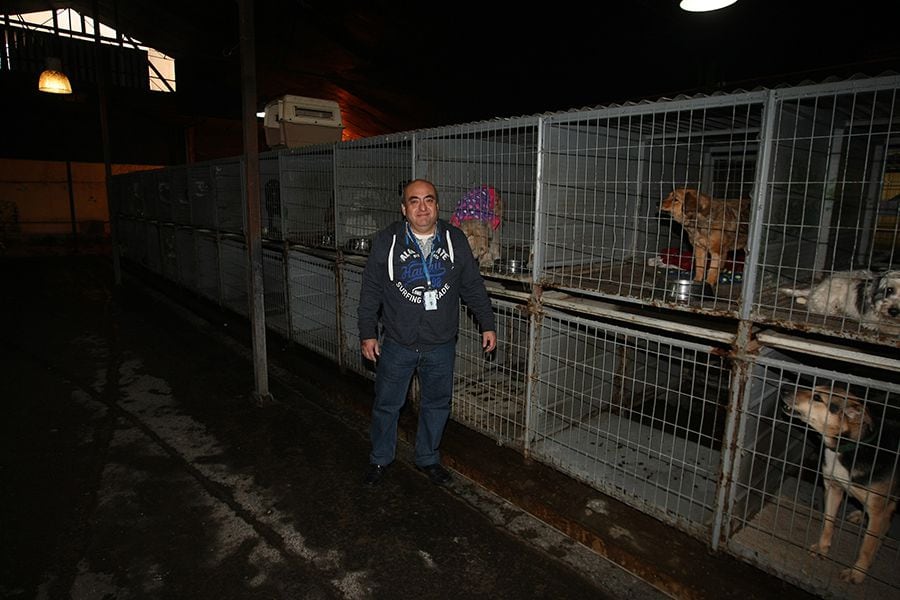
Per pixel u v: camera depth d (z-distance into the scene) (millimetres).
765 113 2021
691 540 2586
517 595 2385
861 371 2615
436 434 3213
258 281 4293
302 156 5141
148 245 10055
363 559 2605
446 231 2949
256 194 4188
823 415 2203
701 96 2215
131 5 14297
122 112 15023
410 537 2779
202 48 15797
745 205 2758
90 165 15203
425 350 3012
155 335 6477
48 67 9148
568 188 3146
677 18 5773
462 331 4316
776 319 2105
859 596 2086
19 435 3850
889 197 3078
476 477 3281
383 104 12578
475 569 2549
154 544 2686
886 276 2016
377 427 3201
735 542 2418
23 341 6203
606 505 2895
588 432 3570
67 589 2371
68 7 15703
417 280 2883
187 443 3768
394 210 4699
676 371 4621
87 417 4172
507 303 3320
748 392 2256
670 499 2850
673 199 2822
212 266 7484
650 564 2428
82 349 5914
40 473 3340
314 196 5352
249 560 2586
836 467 2238
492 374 4586
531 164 4211
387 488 3238
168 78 18516
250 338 6117
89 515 2912
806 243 2703
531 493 3004
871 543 2125
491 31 8078
